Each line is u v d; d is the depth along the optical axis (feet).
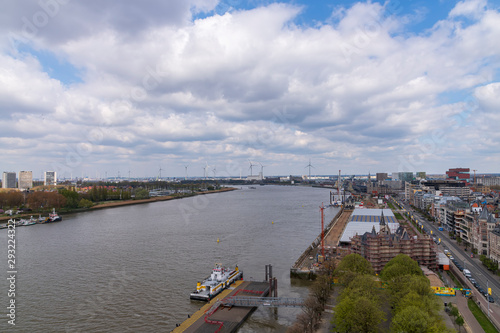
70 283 588.50
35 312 476.54
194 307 495.41
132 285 579.48
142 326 439.22
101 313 474.49
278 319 476.95
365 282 469.98
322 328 428.15
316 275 633.61
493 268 645.92
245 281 604.90
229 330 424.87
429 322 359.25
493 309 465.88
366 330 380.17
